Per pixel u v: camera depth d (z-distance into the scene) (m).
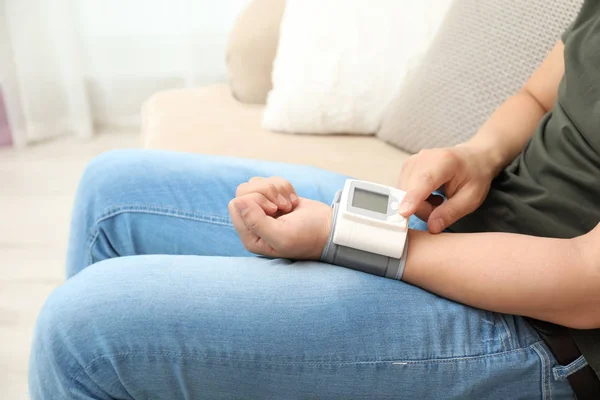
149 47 2.07
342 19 1.14
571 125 0.66
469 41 1.00
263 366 0.56
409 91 1.08
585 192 0.64
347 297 0.59
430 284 0.62
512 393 0.60
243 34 1.31
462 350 0.59
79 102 2.07
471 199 0.69
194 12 1.98
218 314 0.56
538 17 0.92
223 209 0.78
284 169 0.86
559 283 0.55
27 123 2.07
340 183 0.84
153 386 0.57
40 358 0.55
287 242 0.62
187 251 0.79
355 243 0.62
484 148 0.75
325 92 1.14
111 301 0.55
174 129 1.19
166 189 0.78
